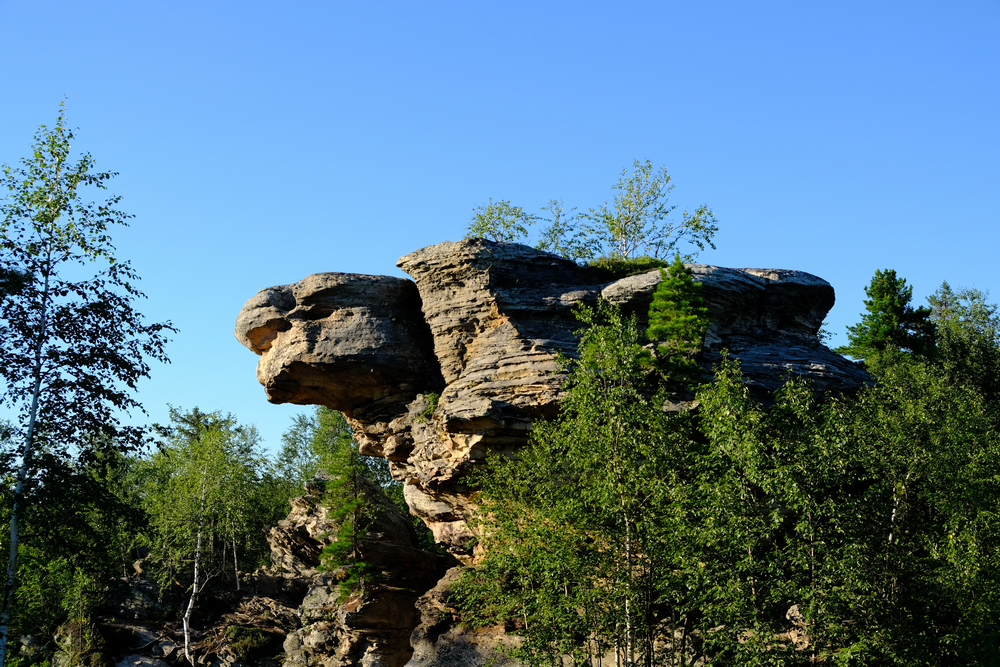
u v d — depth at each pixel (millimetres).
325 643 45844
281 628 54031
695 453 27188
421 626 39344
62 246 26750
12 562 23891
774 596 24109
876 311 53031
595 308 38531
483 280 39625
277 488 69875
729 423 25766
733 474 25422
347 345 40438
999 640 24469
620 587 26234
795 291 41281
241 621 54750
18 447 24641
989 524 27297
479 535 39406
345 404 42781
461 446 36531
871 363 48094
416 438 39156
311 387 41812
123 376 26500
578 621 27047
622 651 29281
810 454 24984
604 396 28188
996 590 25453
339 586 46594
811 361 37844
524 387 35906
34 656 44969
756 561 24469
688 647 28797
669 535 25609
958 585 25312
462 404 35938
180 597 56625
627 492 26562
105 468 26219
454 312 39969
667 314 34719
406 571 48031
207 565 57906
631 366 28688
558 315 38812
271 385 41969
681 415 28656
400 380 40969
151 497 58750
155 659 49844
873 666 24062
